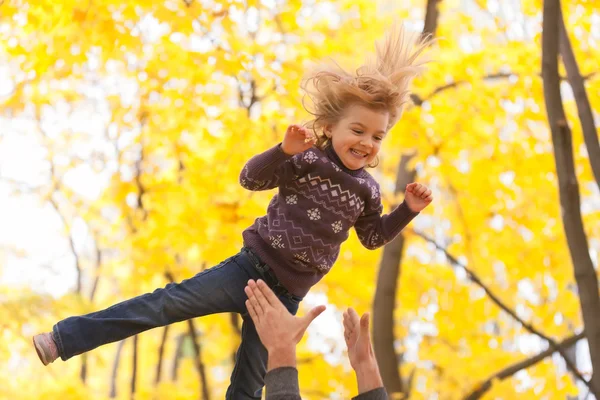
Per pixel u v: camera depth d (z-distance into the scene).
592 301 5.30
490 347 10.08
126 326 2.87
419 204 3.15
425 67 3.06
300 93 7.20
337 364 10.59
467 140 8.41
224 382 12.84
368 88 2.93
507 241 9.78
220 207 7.76
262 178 2.88
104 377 15.23
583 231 5.42
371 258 9.66
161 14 6.51
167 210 7.98
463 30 8.54
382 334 7.89
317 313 2.65
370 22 8.67
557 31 5.59
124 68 7.80
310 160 2.97
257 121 7.73
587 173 8.73
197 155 8.59
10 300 8.61
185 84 7.89
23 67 6.84
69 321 2.84
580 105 5.77
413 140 7.66
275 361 2.59
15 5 6.21
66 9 6.43
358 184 3.03
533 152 8.92
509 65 7.98
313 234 2.97
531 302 10.08
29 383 11.08
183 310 2.94
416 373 10.87
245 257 3.04
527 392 9.36
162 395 10.75
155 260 8.10
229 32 6.94
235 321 9.57
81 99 9.32
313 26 8.64
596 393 5.25
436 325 10.23
